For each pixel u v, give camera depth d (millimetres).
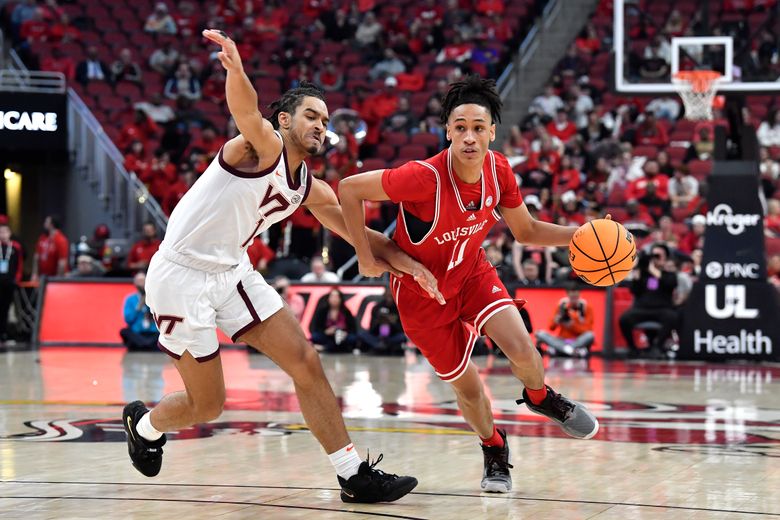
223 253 5344
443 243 5688
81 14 26688
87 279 18531
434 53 26031
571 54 25125
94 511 5094
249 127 5027
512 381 12242
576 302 16406
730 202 15484
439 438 7641
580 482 5906
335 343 16969
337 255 20125
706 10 15516
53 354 16406
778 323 15281
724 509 5148
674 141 22406
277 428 8117
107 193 22203
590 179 20344
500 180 5762
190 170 21500
